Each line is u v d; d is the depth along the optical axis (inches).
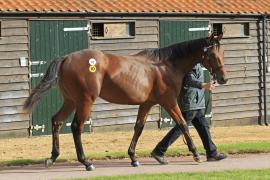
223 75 544.7
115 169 520.7
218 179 462.9
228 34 908.0
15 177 483.5
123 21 831.1
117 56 529.0
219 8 899.4
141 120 544.4
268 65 946.1
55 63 517.0
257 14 920.9
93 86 511.2
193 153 547.5
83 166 538.0
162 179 462.0
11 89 765.3
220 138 775.7
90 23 809.5
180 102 557.0
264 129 879.7
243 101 924.6
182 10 862.5
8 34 762.2
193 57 544.7
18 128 769.6
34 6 774.5
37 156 637.3
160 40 856.9
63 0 808.3
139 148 679.7
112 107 826.2
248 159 568.4
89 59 514.3
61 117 532.4
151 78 533.0
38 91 510.9
